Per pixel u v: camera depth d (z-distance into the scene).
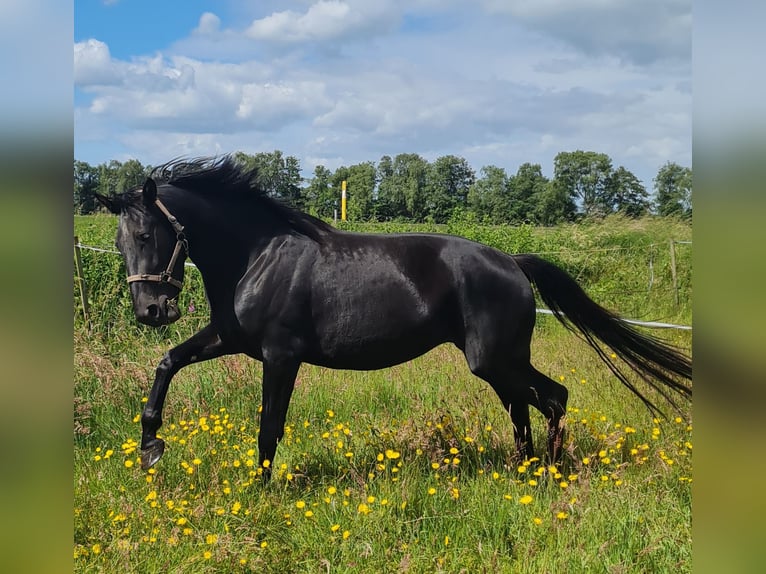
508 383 4.44
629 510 3.56
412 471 4.15
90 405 5.46
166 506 3.73
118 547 3.21
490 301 4.38
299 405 5.71
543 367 7.01
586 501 3.66
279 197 4.49
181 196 4.20
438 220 63.75
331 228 4.50
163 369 4.36
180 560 3.17
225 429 5.12
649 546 3.12
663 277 12.80
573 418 5.22
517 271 4.52
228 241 4.29
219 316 4.36
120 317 8.62
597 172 65.88
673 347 4.62
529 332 4.51
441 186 74.25
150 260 4.05
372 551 3.25
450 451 4.20
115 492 4.04
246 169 4.41
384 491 3.88
